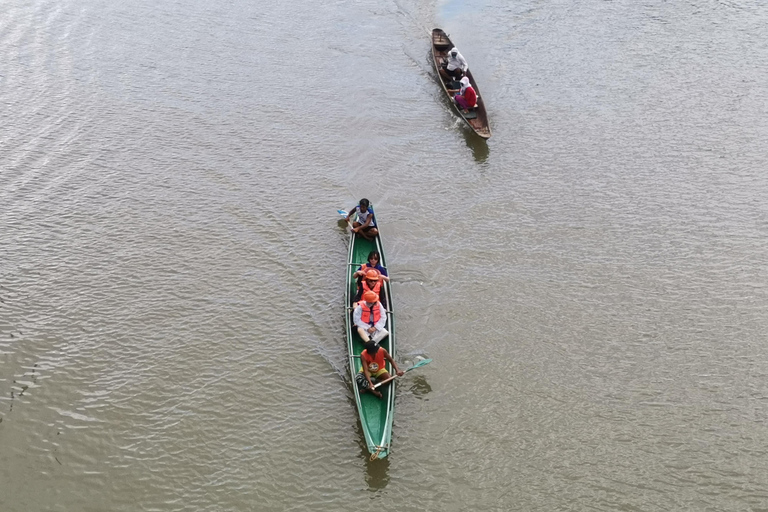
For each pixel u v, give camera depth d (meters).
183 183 16.52
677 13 26.14
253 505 9.84
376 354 11.07
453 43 23.75
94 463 10.36
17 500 9.80
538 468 10.48
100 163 17.00
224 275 14.00
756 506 9.92
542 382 11.98
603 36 24.41
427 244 15.14
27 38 22.47
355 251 14.51
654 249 15.03
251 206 15.93
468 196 16.72
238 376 11.85
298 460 10.51
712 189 16.84
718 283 14.09
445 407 11.48
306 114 19.50
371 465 10.48
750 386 11.88
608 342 12.79
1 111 18.62
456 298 13.74
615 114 19.92
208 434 10.86
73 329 12.59
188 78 20.80
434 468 10.46
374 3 26.55
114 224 15.14
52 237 14.67
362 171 17.36
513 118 19.78
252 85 20.67
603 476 10.36
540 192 16.88
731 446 10.82
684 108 20.12
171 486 10.08
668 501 9.99
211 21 24.44
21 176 16.39
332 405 11.44
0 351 12.05
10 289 13.34
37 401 11.25
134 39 22.83
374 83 21.27
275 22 24.64
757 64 22.42
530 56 23.06
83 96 19.59
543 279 14.25
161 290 13.54
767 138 18.72
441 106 20.41
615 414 11.38
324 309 13.34
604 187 17.02
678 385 11.91
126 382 11.65
